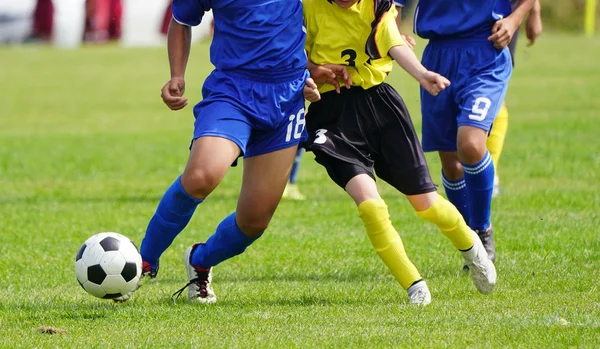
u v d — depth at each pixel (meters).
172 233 20.61
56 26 143.88
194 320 19.56
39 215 36.75
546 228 30.98
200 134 19.58
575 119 68.62
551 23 173.75
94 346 17.36
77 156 56.25
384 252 20.98
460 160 24.53
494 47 24.95
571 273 23.89
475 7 24.92
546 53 131.25
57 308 21.22
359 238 30.72
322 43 21.31
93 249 20.33
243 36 19.84
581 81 97.50
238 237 21.05
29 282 24.70
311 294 22.34
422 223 33.22
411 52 20.81
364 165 21.30
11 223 34.97
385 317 19.42
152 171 50.50
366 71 21.27
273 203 20.66
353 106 21.41
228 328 18.72
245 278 25.05
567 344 16.84
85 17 145.25
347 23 21.05
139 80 107.12
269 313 20.14
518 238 29.20
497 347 16.72
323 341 17.38
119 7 145.75
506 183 42.56
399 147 21.39
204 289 21.84
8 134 68.25
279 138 20.31
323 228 32.88
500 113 30.53
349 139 21.33
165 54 132.12
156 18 147.75
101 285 20.20
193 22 20.64
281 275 25.27
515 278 23.55
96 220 35.62
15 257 28.42
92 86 102.31
